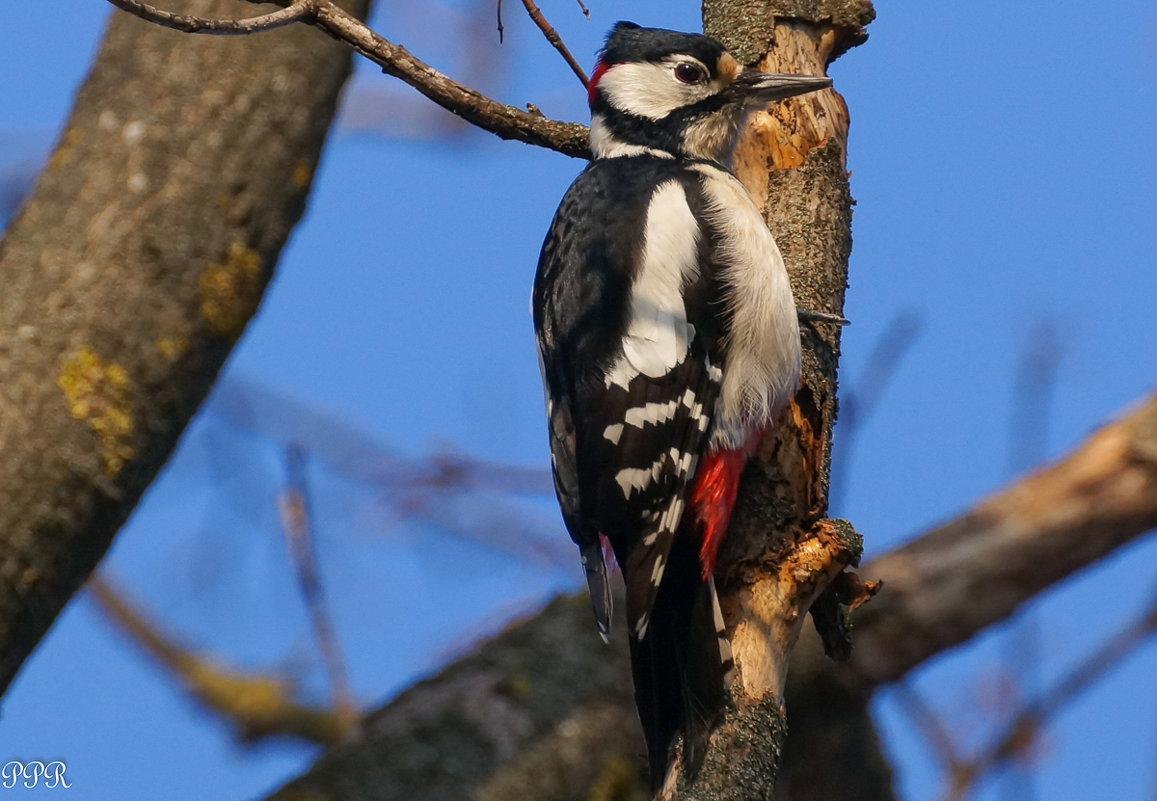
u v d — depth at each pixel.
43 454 8.94
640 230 9.14
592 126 10.58
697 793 7.27
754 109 9.55
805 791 11.12
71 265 9.25
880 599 10.77
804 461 8.37
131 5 7.53
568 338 9.05
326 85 9.91
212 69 9.66
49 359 9.08
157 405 9.28
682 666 7.64
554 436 9.02
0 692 9.03
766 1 9.82
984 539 10.97
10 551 8.82
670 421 8.54
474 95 8.87
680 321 8.71
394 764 9.50
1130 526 10.99
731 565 7.95
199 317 9.41
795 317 8.66
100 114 9.62
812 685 10.78
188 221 9.45
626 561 8.57
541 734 9.73
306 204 9.97
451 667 10.13
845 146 9.48
